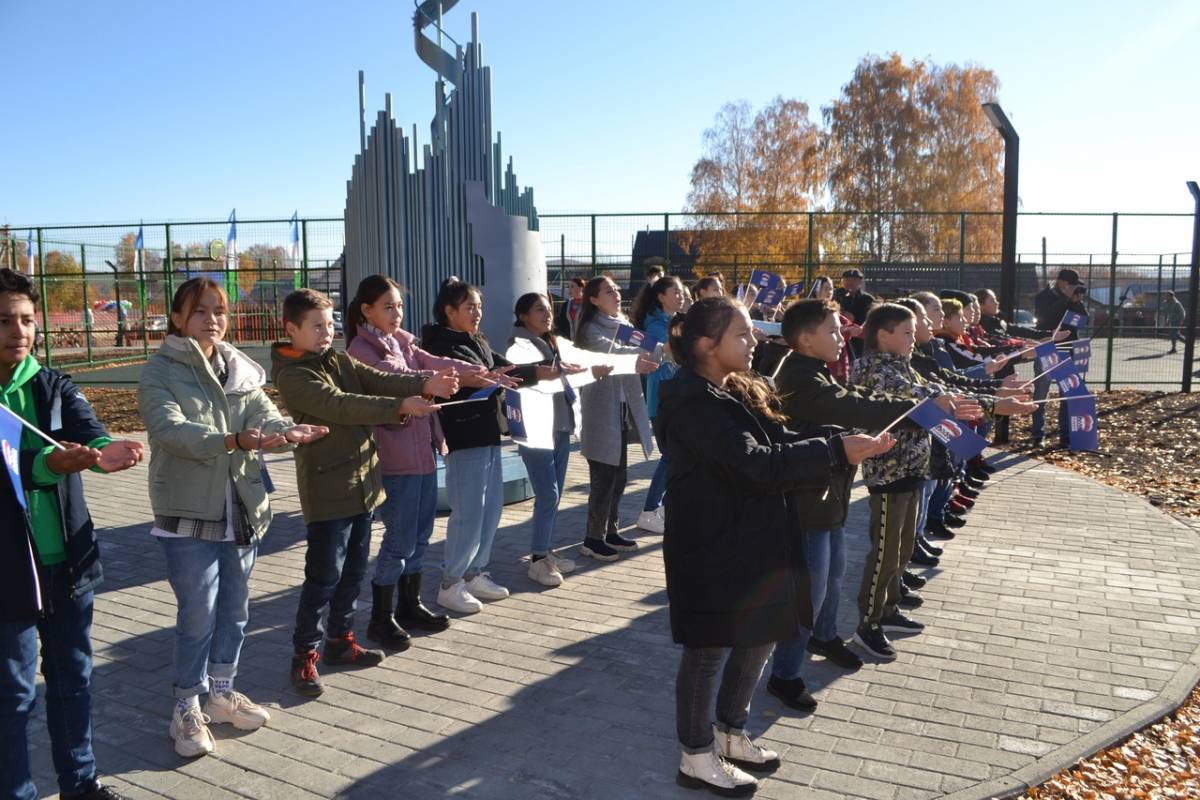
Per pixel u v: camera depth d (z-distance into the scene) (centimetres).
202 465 338
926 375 545
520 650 457
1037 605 521
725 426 289
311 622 401
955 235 2212
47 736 372
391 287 447
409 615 483
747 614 295
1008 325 1049
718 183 4322
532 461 548
